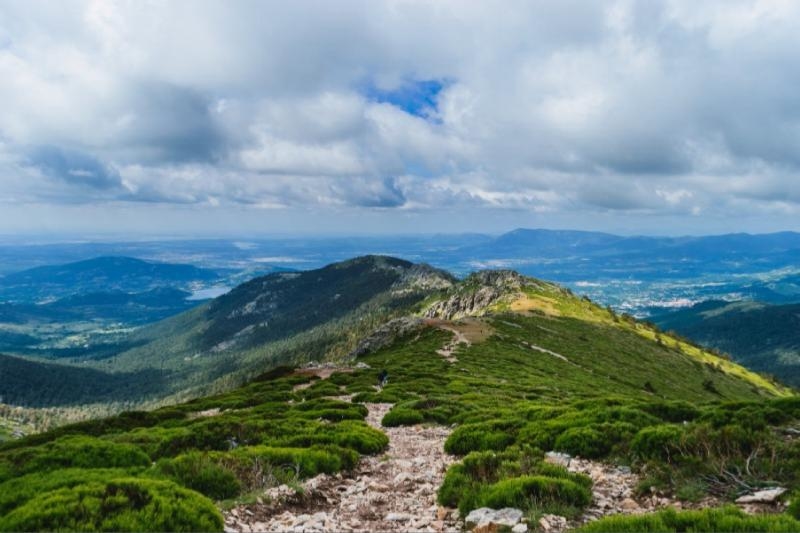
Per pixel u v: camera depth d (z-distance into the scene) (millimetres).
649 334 159125
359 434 19125
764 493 9742
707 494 10477
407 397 38844
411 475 14328
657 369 107312
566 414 19312
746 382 139250
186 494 9406
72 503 8562
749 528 7664
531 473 11875
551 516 9312
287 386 52281
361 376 55156
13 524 8109
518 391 44344
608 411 18234
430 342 88125
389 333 107688
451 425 25344
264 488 11977
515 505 9875
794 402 17719
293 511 10961
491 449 16859
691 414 19609
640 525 8023
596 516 9727
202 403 44312
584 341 111750
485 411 26297
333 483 13617
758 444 11875
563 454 14703
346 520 10188
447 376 53250
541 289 178000
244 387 55438
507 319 120188
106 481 10070
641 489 11188
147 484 9500
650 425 17094
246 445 18406
